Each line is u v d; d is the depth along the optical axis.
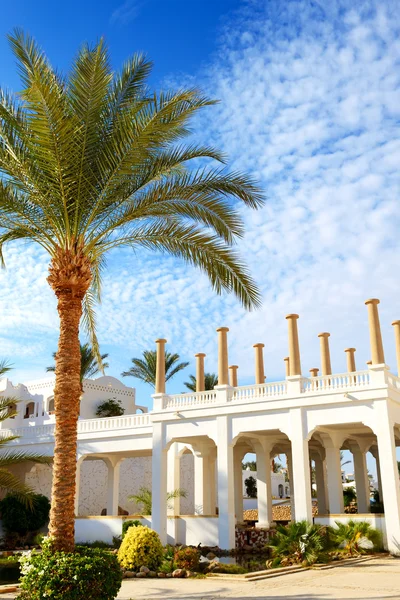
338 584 15.32
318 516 25.59
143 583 16.75
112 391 49.94
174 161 15.49
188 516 29.00
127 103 15.05
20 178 14.49
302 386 25.72
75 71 14.19
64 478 12.99
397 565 19.44
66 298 14.30
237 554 25.70
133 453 35.44
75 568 11.63
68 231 14.61
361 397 23.94
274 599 13.09
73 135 13.91
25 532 32.22
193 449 32.50
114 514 35.00
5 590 14.55
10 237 15.84
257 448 31.06
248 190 16.09
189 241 16.61
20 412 49.75
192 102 14.52
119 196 15.06
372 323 24.69
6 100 14.38
